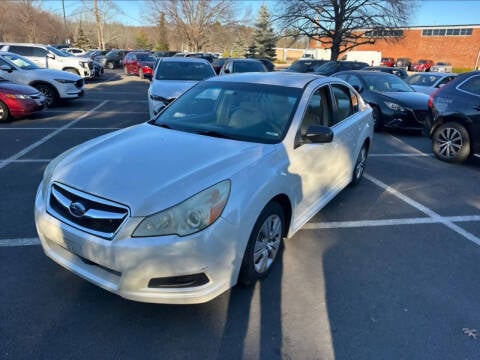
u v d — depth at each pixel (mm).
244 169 2754
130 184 2504
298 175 3303
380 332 2664
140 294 2404
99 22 53094
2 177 5273
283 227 3316
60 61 19141
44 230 2668
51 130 8469
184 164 2744
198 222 2383
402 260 3625
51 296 2852
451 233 4242
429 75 14180
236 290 3016
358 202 5012
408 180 6047
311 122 3723
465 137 6883
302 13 31188
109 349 2410
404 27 31156
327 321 2742
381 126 9672
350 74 10719
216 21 46250
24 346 2395
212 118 3734
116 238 2336
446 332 2695
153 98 8219
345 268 3430
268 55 51062
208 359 2377
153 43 75438
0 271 3111
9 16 45656
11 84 9539
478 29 52781
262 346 2494
